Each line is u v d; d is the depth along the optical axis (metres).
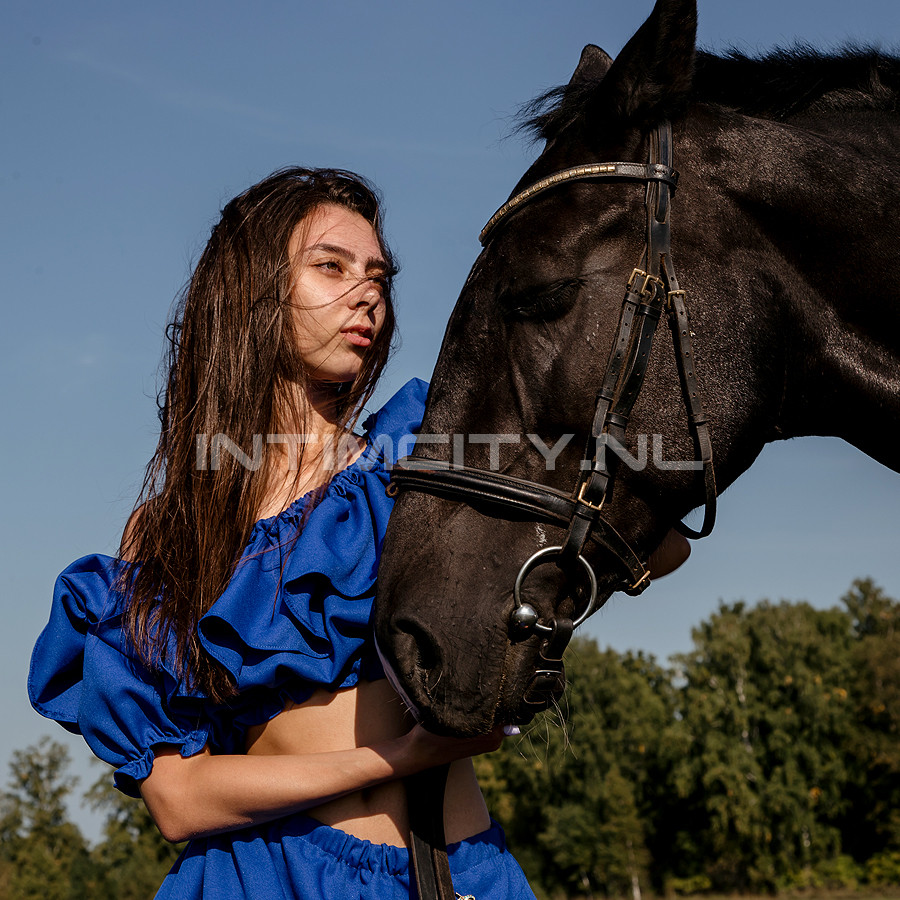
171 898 1.74
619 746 45.69
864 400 1.87
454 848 1.75
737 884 43.69
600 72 2.21
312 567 1.73
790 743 43.25
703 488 1.75
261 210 2.05
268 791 1.65
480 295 1.76
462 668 1.60
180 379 2.03
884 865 42.31
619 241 1.74
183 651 1.77
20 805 58.72
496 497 1.67
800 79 2.01
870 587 53.53
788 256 1.84
